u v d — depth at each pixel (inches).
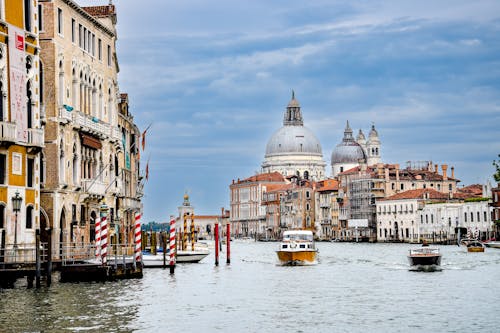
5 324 1628.9
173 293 2282.2
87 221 2893.7
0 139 2172.7
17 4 2300.7
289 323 1743.4
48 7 2610.7
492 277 2989.7
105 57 3213.6
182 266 3631.9
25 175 2324.1
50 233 2160.4
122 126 3686.0
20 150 2297.0
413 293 2386.8
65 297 2014.0
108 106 3277.6
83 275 2353.6
